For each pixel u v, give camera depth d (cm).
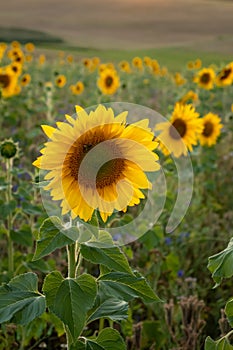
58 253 266
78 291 128
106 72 539
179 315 224
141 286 135
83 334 222
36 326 213
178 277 258
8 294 134
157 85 975
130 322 214
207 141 359
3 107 508
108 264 126
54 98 520
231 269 133
